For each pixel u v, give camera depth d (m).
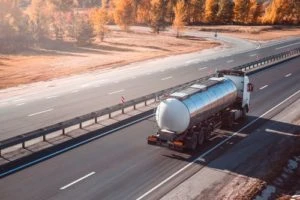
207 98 21.33
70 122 22.83
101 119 26.20
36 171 17.53
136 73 45.84
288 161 19.95
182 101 19.62
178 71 46.88
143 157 19.52
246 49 70.69
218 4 125.19
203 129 21.52
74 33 74.50
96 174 17.34
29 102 31.58
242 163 19.30
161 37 90.62
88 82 40.62
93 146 20.95
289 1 127.94
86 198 15.12
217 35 98.12
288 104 31.06
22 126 24.69
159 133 20.12
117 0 99.81
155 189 16.08
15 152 19.84
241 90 26.22
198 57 59.94
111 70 48.28
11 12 71.69
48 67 50.41
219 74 27.00
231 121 24.80
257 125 25.73
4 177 16.84
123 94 34.25
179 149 19.81
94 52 65.62
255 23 127.00
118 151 20.27
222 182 17.05
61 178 16.84
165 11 111.38
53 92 35.66
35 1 90.12
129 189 15.98
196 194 15.78
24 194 15.30
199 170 18.20
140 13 117.38
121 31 100.44
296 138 23.41
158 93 31.02
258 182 17.25
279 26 121.56
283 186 17.22
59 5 101.00
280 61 55.06
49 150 20.20
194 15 122.75
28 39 70.62
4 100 32.56
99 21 80.81
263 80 40.97
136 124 25.16
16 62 53.88
